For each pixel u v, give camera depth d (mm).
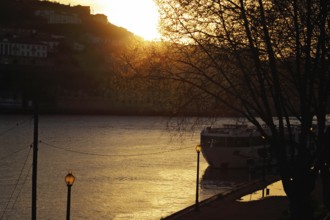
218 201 46219
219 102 24156
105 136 159375
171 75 24359
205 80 24000
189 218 39031
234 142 84938
